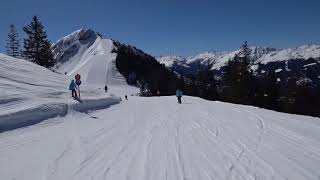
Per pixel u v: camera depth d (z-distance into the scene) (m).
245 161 9.53
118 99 34.12
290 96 57.19
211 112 21.88
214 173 8.53
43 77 34.69
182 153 10.55
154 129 15.28
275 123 15.71
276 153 10.32
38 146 11.30
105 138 13.02
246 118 17.91
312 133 13.18
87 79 153.88
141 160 9.74
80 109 21.28
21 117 14.77
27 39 88.38
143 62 190.50
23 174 8.34
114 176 8.29
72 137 13.04
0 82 23.14
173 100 37.03
